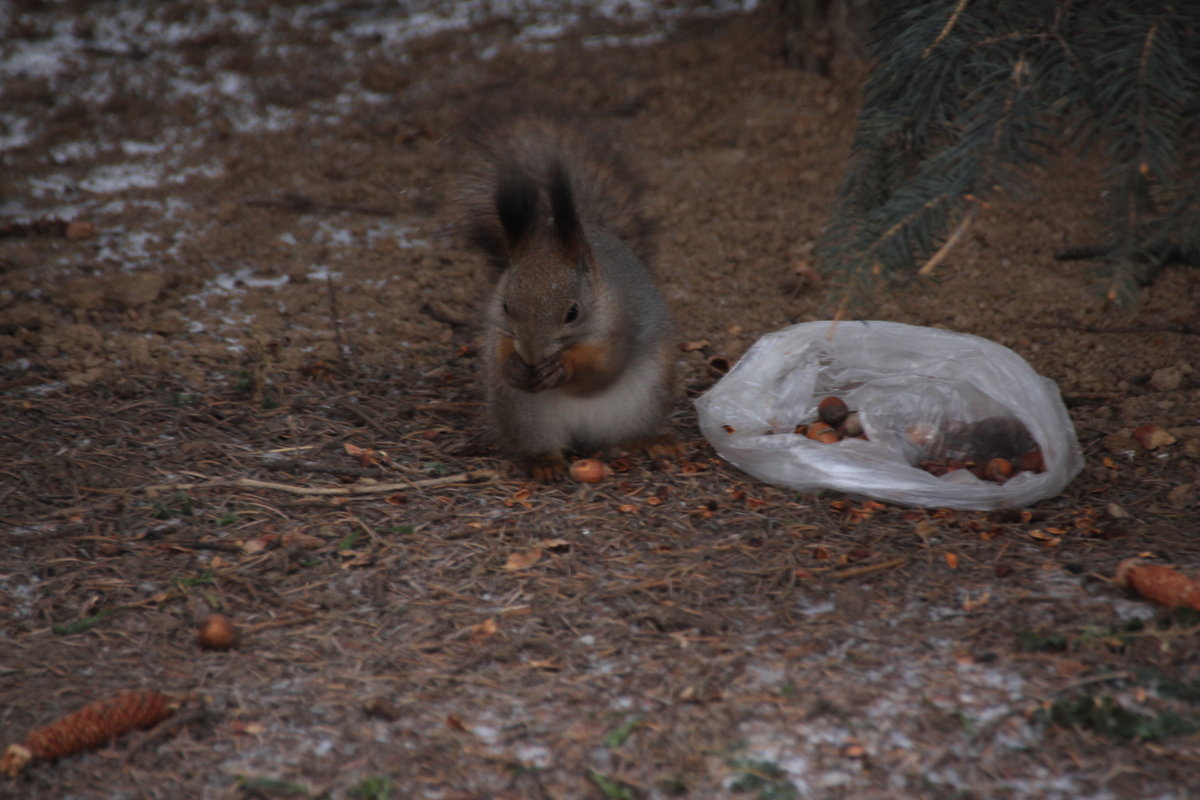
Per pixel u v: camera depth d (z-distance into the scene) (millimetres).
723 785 3990
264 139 11680
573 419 6602
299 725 4340
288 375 7578
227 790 4008
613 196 7641
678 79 12484
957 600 5055
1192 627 4691
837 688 4469
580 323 6008
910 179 5395
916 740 4172
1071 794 3889
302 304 8609
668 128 11516
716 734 4234
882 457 6062
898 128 5359
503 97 12141
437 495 6137
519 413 6434
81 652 4770
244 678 4613
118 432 6742
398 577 5340
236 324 8281
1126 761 4016
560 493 6176
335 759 4152
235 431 6824
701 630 4906
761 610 5043
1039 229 9148
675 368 6785
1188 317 7883
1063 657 4598
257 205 10242
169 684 4574
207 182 10766
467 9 15453
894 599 5086
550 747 4203
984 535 5605
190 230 9812
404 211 10219
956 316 8133
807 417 6668
